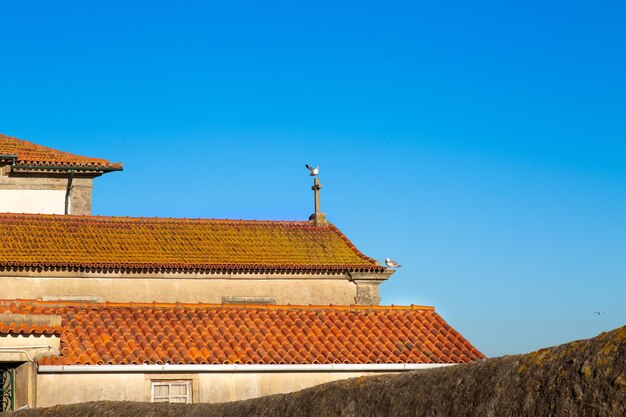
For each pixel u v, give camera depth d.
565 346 5.89
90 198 32.31
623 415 5.26
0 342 18.08
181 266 26.47
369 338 22.23
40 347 18.41
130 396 18.97
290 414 7.84
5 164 30.94
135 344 20.03
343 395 7.44
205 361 19.78
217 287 26.97
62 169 31.55
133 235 28.44
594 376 5.51
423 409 6.60
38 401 18.25
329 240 30.20
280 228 30.67
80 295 25.55
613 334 5.62
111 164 32.22
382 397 7.04
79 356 18.95
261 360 20.28
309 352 21.06
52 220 28.61
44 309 21.03
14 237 26.89
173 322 21.42
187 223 29.98
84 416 10.51
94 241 27.53
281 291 27.53
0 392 18.20
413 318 23.53
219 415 8.73
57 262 25.30
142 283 26.25
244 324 21.94
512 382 6.02
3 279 25.03
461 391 6.37
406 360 21.30
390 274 28.58
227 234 29.59
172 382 19.44
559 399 5.65
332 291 28.09
